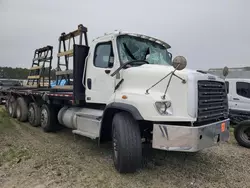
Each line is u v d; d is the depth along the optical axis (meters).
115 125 3.89
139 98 3.73
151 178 3.78
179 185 3.56
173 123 3.52
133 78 4.08
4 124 7.69
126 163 3.71
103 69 4.75
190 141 3.34
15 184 3.47
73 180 3.63
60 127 6.89
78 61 5.35
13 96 9.66
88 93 5.14
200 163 4.54
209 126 3.58
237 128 6.07
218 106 4.08
